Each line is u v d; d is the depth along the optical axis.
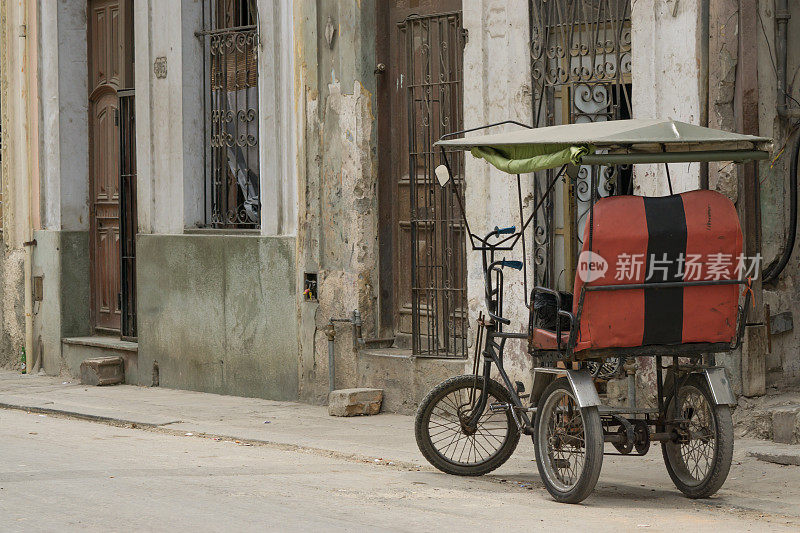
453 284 15.22
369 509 9.38
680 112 12.71
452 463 11.39
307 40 16.39
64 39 20.84
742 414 12.48
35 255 21.48
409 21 15.66
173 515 9.05
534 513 9.34
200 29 18.42
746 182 12.55
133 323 19.97
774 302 12.95
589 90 13.67
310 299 16.41
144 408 16.45
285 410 16.00
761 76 12.74
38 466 11.64
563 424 10.09
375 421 14.97
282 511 9.23
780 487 10.52
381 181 16.08
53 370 21.16
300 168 16.52
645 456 12.18
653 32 12.88
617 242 9.50
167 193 18.66
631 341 9.75
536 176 14.06
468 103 14.65
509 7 14.20
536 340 10.45
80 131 21.06
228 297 17.59
